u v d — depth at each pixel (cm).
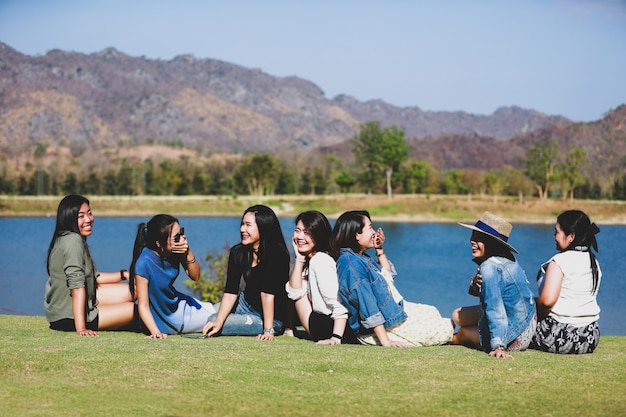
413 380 506
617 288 2289
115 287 699
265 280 659
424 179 11850
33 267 2881
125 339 627
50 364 529
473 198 9325
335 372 522
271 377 509
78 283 650
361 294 610
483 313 594
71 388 483
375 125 10250
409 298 2111
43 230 5753
